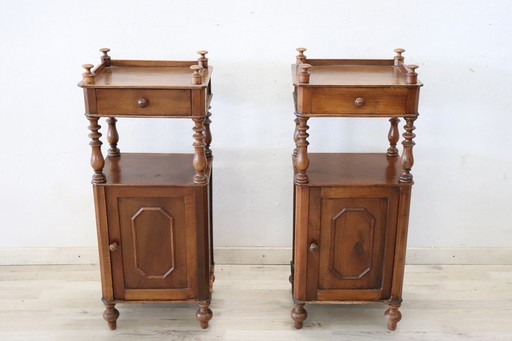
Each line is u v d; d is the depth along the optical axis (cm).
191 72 213
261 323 229
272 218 263
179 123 247
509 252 266
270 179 257
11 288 250
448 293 247
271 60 239
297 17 234
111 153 232
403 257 213
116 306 240
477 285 253
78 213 262
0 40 234
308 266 215
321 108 192
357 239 211
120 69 216
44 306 238
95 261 268
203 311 223
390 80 196
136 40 237
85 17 233
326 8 232
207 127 230
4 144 250
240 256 267
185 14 233
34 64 238
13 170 254
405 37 236
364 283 218
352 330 224
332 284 218
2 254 266
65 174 256
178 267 216
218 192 259
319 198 205
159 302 220
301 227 209
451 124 248
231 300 243
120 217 208
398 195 205
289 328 226
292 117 247
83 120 247
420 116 247
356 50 238
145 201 206
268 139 251
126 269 216
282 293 249
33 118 246
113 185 202
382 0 231
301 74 188
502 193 258
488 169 254
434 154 253
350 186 203
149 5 232
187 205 206
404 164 201
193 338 220
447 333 222
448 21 234
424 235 265
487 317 231
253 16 234
